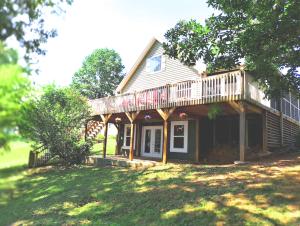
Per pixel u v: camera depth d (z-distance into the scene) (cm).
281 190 877
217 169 1255
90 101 2144
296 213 730
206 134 1912
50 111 1764
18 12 285
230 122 1844
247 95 1343
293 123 2406
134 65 2297
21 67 171
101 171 1542
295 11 786
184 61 1033
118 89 2398
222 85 1384
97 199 1050
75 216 911
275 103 1925
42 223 874
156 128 2156
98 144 3103
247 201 827
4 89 165
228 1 889
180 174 1241
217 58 998
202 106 1517
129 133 2361
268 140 1747
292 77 963
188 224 756
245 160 1454
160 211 850
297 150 1858
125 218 846
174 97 1573
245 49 927
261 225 698
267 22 838
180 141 1969
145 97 1723
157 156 2111
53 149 1784
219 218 758
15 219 939
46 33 370
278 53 898
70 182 1362
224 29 968
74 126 1864
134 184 1174
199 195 923
